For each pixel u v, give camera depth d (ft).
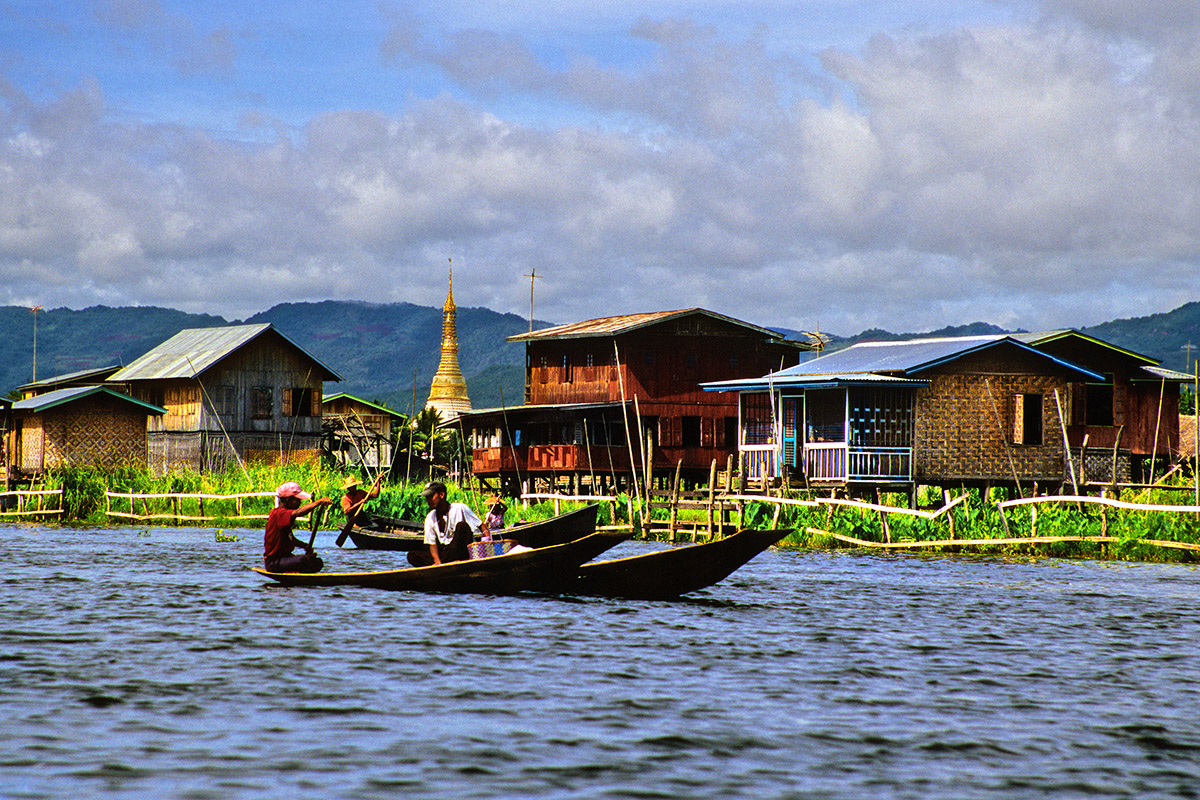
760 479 391.24
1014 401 379.76
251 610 184.55
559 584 201.87
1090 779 97.40
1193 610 198.18
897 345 423.23
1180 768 100.99
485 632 164.25
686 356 588.09
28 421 562.66
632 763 98.94
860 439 368.68
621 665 140.77
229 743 103.45
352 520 271.28
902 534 323.57
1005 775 98.02
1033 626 178.40
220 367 647.97
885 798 91.50
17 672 132.46
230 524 443.73
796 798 90.74
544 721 112.47
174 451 653.30
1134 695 128.98
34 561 276.82
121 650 147.64
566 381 599.16
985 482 379.76
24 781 91.56
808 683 132.05
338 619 175.22
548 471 552.00
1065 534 309.22
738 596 210.38
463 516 214.69
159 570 252.83
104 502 489.26
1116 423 462.19
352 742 104.17
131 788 90.38
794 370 409.49
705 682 131.54
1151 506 279.90
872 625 177.06
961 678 136.77
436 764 97.81
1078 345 458.09
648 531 364.58
